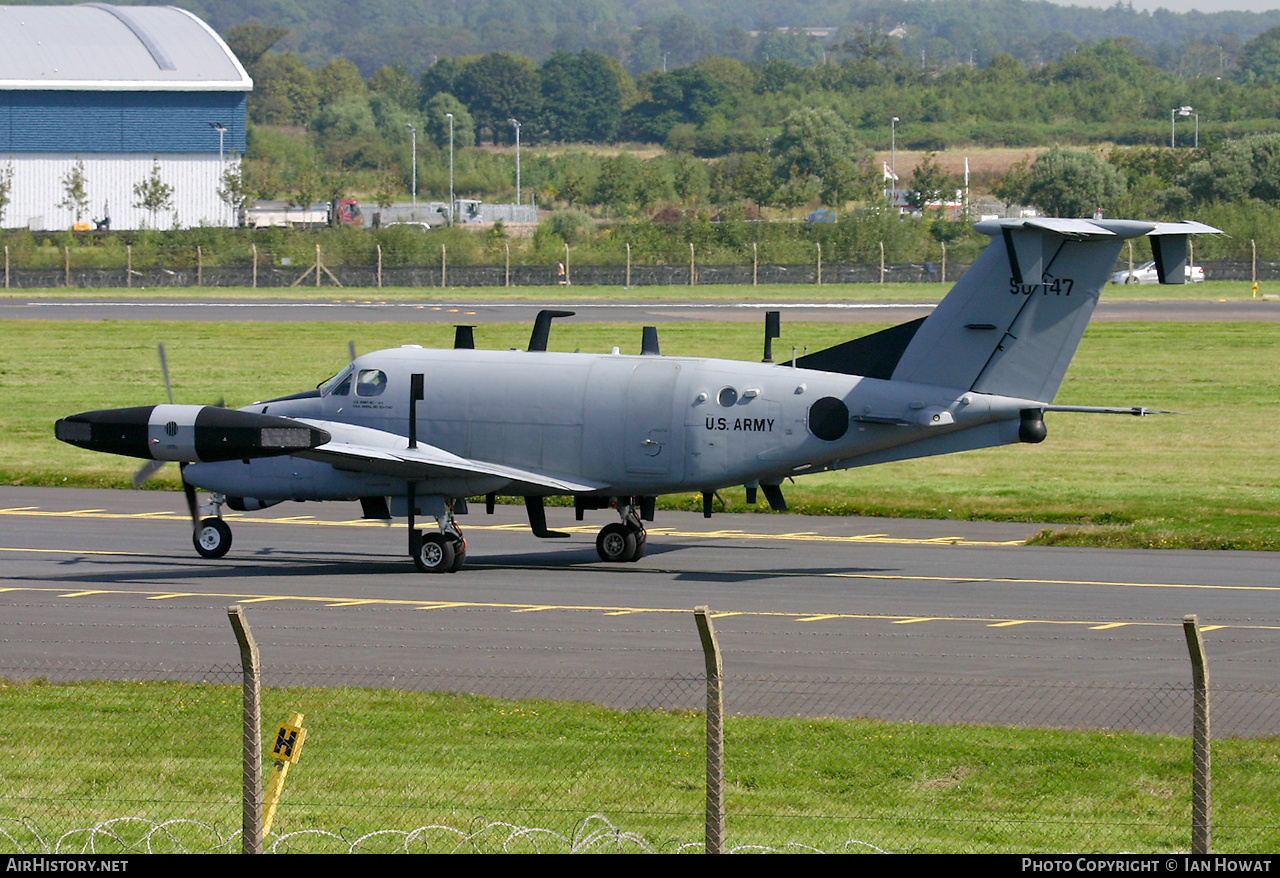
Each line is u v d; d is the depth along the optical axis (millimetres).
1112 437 154000
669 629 69750
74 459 136500
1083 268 82688
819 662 62312
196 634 67750
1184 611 74938
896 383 86438
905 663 62188
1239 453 143125
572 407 90250
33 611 73438
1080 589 81625
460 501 90812
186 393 175250
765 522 110312
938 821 41531
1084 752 48125
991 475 132625
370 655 63656
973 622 71625
